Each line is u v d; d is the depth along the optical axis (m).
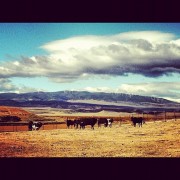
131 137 14.65
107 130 16.30
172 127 15.29
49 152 13.14
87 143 14.07
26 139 14.66
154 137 14.55
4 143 14.06
